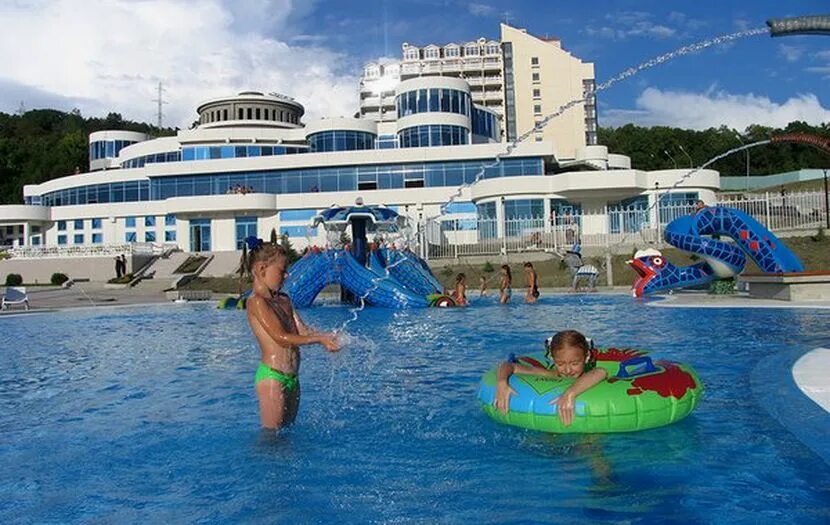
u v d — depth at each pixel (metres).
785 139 16.52
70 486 3.64
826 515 2.87
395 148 50.00
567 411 4.28
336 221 19.00
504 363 5.16
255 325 4.81
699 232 16.89
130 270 39.50
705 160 90.06
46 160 88.81
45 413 5.66
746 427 4.30
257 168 47.31
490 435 4.43
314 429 4.74
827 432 4.05
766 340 8.48
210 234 46.78
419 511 3.09
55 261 40.56
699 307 13.68
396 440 4.38
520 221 37.34
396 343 9.84
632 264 18.70
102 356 9.62
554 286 26.53
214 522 3.04
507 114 86.88
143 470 3.89
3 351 10.57
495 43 94.06
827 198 28.95
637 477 3.45
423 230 33.62
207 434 4.69
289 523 2.99
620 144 94.19
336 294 27.09
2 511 3.27
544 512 3.01
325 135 50.28
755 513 2.91
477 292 25.31
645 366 4.73
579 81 86.06
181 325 14.94
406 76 93.00
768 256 15.60
